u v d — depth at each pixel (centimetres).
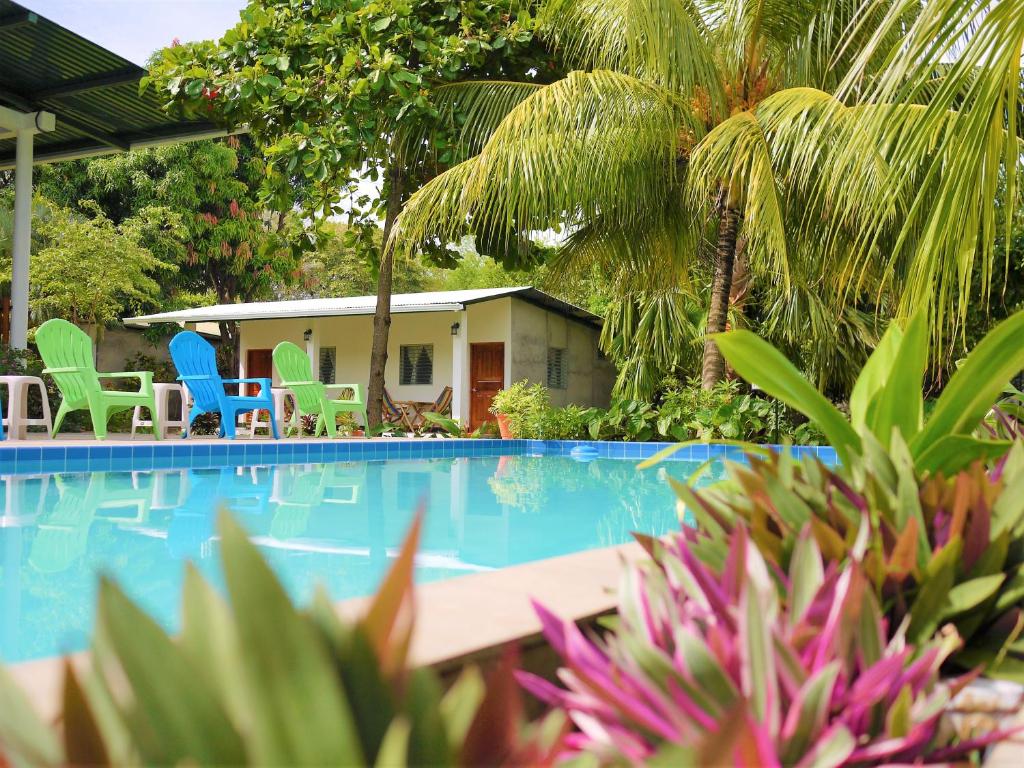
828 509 129
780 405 979
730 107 916
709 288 1395
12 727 45
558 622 96
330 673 41
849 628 88
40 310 1573
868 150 266
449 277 3080
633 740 75
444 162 985
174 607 233
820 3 823
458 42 939
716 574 114
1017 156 237
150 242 1881
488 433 1241
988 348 136
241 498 504
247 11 971
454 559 329
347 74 916
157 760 43
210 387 872
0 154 1118
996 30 211
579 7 926
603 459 955
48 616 222
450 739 48
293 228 1132
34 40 812
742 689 81
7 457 599
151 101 969
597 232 1062
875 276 914
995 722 104
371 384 1101
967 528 126
